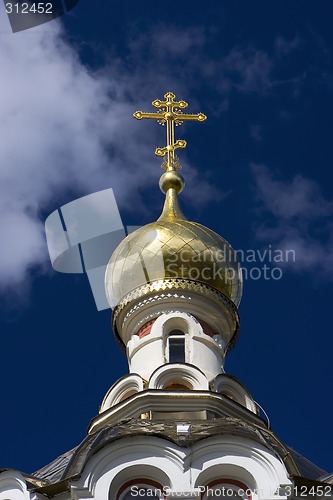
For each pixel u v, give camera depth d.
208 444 75.44
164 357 89.19
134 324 91.56
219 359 89.88
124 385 87.19
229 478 75.25
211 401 84.00
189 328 90.06
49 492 75.25
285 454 76.94
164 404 83.94
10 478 76.25
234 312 92.25
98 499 74.00
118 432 78.06
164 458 75.06
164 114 100.19
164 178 97.00
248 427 78.69
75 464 76.44
